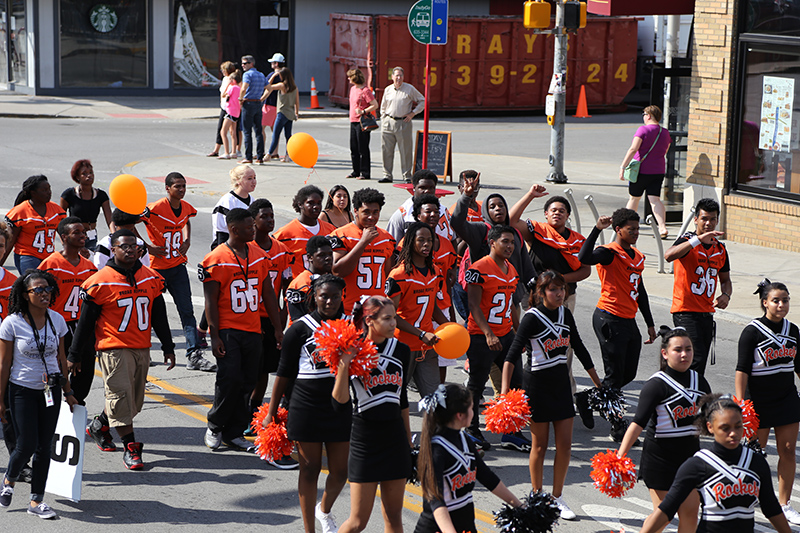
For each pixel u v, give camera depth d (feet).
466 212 73.61
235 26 285.64
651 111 135.03
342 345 46.06
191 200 149.89
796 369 57.31
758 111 129.70
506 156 199.11
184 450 64.90
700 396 49.83
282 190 156.97
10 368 53.88
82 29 269.64
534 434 56.59
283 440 51.21
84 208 89.35
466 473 42.04
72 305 67.26
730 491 42.19
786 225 127.03
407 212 79.25
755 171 131.44
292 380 53.67
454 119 260.62
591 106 273.95
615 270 69.62
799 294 105.09
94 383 77.25
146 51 277.85
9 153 182.09
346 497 57.72
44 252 84.38
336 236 69.15
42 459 54.24
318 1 291.17
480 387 66.18
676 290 70.85
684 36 287.69
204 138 212.84
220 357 63.46
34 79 268.00
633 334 70.38
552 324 56.44
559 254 73.51
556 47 166.20
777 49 125.59
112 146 195.83
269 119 183.52
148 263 75.46
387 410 47.09
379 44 244.83
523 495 58.80
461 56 256.11
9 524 52.90
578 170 185.47
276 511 55.62
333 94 266.16
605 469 48.88
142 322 61.46
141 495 57.36
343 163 185.98
